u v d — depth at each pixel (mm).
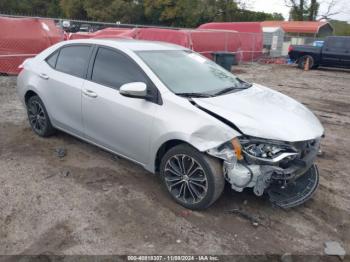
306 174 3986
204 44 16922
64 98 4703
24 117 6621
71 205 3648
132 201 3760
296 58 19141
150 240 3162
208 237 3234
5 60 10711
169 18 48531
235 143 3225
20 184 4031
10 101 7906
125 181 4188
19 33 10828
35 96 5281
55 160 4699
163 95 3662
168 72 4008
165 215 3531
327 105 9297
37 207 3590
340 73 17375
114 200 3768
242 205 3754
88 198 3791
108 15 50156
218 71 4680
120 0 49438
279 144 3281
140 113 3770
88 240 3127
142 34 16219
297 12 44812
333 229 3465
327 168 4918
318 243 3242
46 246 3035
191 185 3559
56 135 5570
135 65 4008
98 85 4273
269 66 19906
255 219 3514
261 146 3264
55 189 3951
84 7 52688
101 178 4242
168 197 3863
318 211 3764
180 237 3217
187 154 3467
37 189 3938
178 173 3637
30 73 5281
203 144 3285
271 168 3242
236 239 3229
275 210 3695
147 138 3758
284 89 11695
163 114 3594
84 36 13672
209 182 3377
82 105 4441
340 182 4484
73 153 4934
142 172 4422
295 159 3396
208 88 4043
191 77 4141
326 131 6789
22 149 5035
